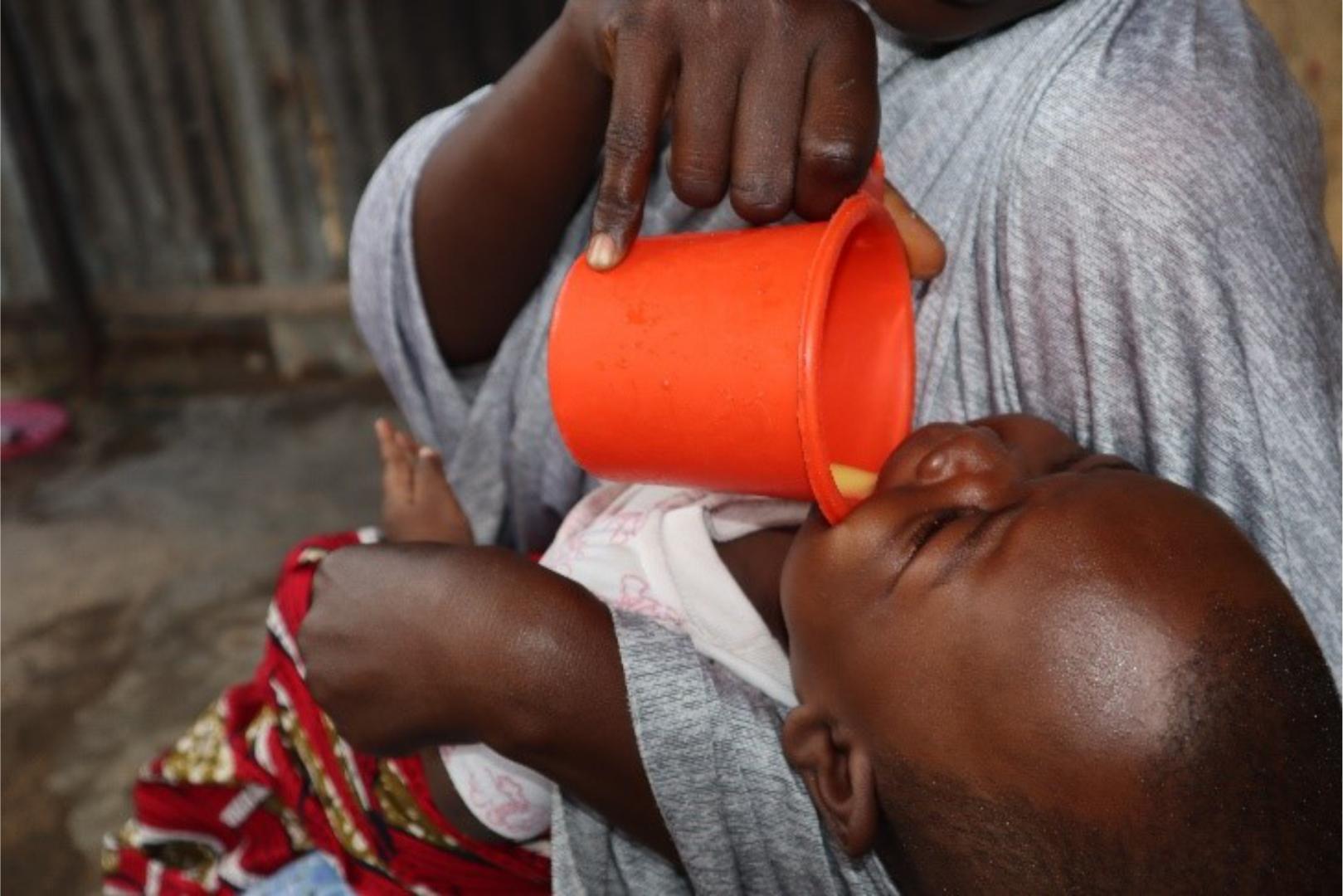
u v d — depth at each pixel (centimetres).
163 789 141
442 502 144
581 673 96
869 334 105
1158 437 94
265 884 135
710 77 89
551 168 116
